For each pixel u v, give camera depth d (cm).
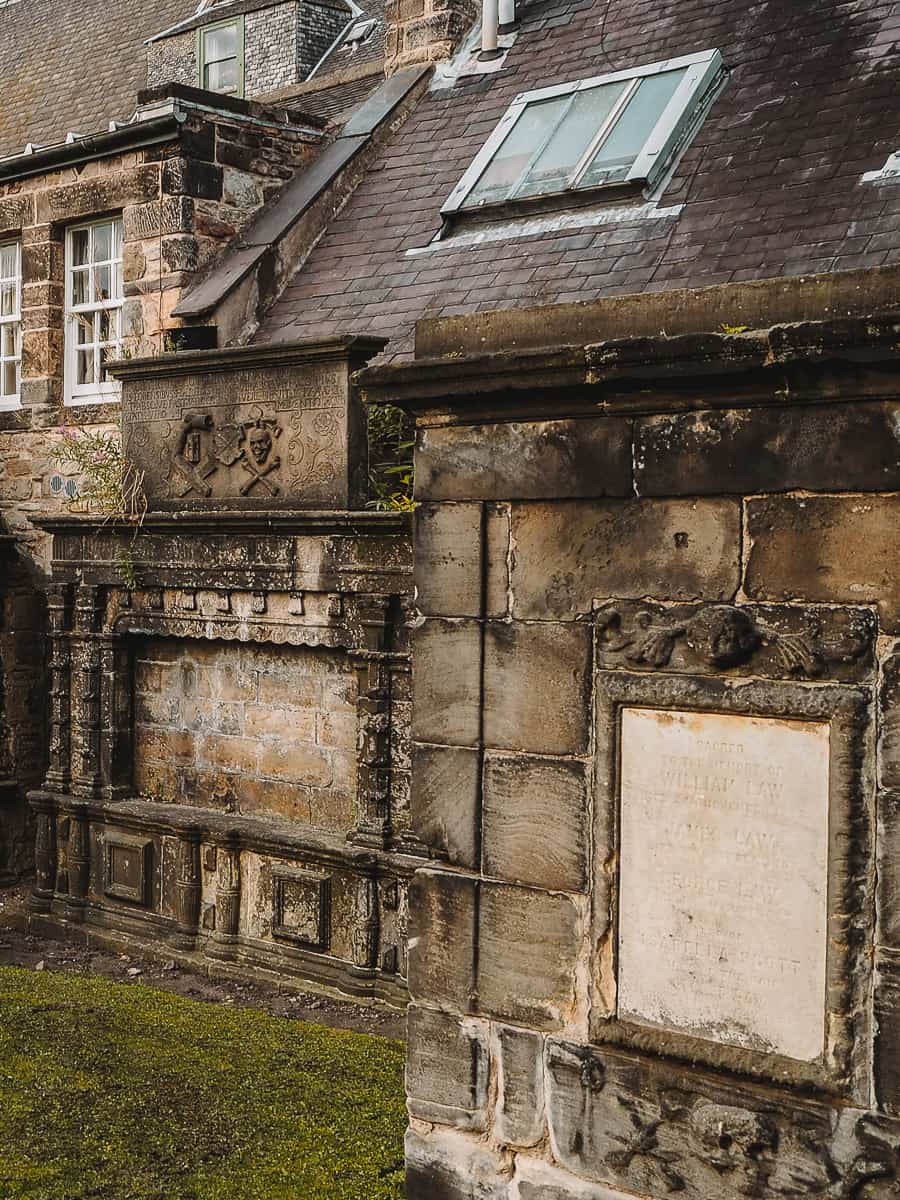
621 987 416
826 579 377
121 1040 700
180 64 1898
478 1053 446
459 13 1304
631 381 399
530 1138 436
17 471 1266
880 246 817
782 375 376
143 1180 529
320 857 829
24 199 1257
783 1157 386
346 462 830
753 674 389
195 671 942
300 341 841
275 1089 632
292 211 1151
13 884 1132
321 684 866
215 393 903
